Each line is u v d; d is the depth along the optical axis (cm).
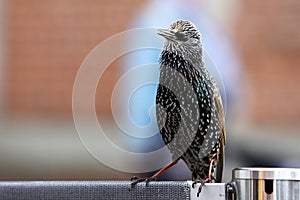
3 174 1398
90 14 1509
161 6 1043
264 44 1497
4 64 1528
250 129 1161
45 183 375
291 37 1503
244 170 375
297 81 1499
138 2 1423
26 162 1402
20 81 1521
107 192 377
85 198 375
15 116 1509
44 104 1513
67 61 1518
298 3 1493
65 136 1448
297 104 1496
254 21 1488
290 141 1187
